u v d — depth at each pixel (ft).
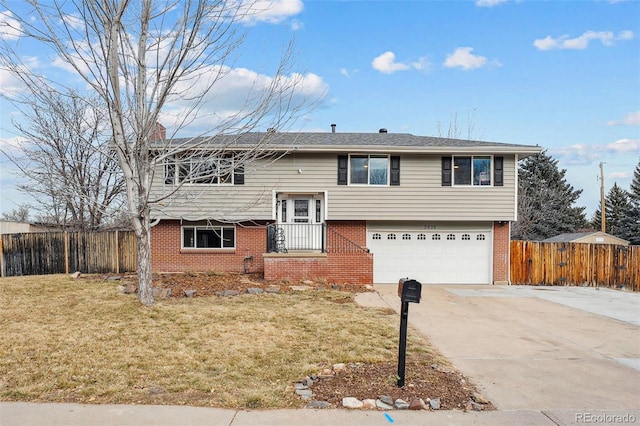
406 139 58.95
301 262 48.24
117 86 29.40
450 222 55.83
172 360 21.12
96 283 41.57
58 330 25.80
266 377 19.25
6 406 16.03
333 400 16.79
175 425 14.64
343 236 53.47
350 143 54.49
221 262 54.03
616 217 145.07
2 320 27.96
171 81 29.27
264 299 37.70
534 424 15.15
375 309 35.94
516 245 56.54
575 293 48.83
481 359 22.98
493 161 54.70
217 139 39.91
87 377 18.74
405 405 16.28
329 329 27.99
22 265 50.49
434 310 37.06
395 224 55.67
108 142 40.32
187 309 31.65
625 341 27.30
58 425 14.58
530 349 25.11
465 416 15.67
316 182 53.78
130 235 52.85
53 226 67.46
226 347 23.40
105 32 28.96
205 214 52.31
